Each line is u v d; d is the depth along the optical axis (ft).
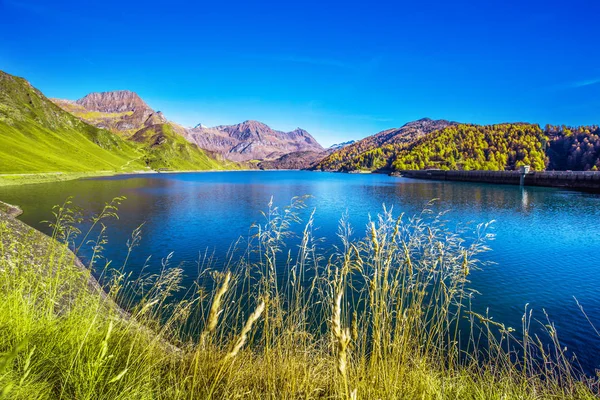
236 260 72.33
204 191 279.69
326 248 78.74
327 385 13.42
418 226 17.56
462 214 154.20
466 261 15.98
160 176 578.66
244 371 13.74
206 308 31.42
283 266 61.98
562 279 64.95
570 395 18.67
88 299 18.53
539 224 129.29
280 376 13.38
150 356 13.04
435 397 13.47
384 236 13.28
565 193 271.28
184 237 100.53
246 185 374.22
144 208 166.50
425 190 304.09
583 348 40.01
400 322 13.60
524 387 17.71
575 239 102.89
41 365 10.11
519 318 48.26
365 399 11.13
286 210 20.29
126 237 98.22
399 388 12.42
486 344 38.32
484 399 14.88
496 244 94.79
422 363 15.05
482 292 57.62
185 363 13.43
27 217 121.39
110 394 9.50
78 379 9.50
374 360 11.85
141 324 15.88
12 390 7.75
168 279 22.15
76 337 12.30
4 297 13.60
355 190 304.30
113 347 12.63
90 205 162.30
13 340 10.52
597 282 63.46
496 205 191.11
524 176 376.27
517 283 62.23
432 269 16.69
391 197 235.20
